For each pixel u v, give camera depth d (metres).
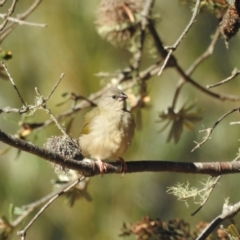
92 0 11.85
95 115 9.90
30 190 11.98
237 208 8.09
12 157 12.05
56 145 7.74
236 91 12.51
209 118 12.53
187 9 12.51
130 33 10.24
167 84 12.49
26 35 11.93
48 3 11.89
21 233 7.68
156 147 12.29
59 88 11.75
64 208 12.24
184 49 12.60
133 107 10.48
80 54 11.84
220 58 12.55
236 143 12.46
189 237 9.21
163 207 12.55
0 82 11.91
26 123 10.18
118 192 12.39
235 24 8.11
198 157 12.41
